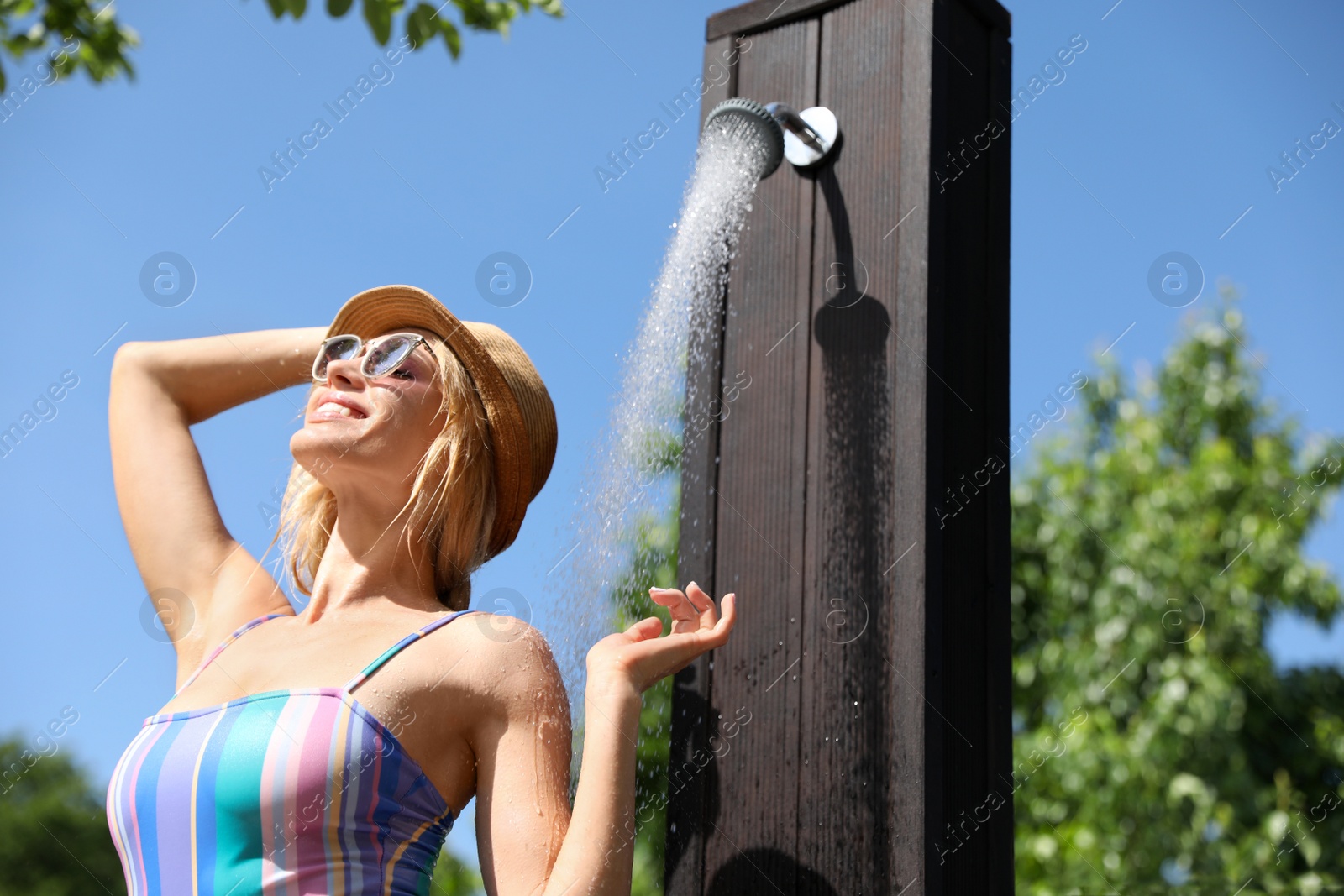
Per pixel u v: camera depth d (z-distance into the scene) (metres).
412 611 2.17
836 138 2.35
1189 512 7.88
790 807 2.06
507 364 2.45
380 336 2.47
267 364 2.65
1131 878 7.04
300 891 1.81
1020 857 7.27
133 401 2.56
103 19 4.63
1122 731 7.71
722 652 2.21
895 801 1.94
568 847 1.79
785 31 2.50
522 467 2.39
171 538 2.38
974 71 2.44
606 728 1.88
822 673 2.09
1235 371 8.47
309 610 2.20
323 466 2.24
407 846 1.90
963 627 2.11
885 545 2.08
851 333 2.23
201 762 1.89
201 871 1.83
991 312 2.33
